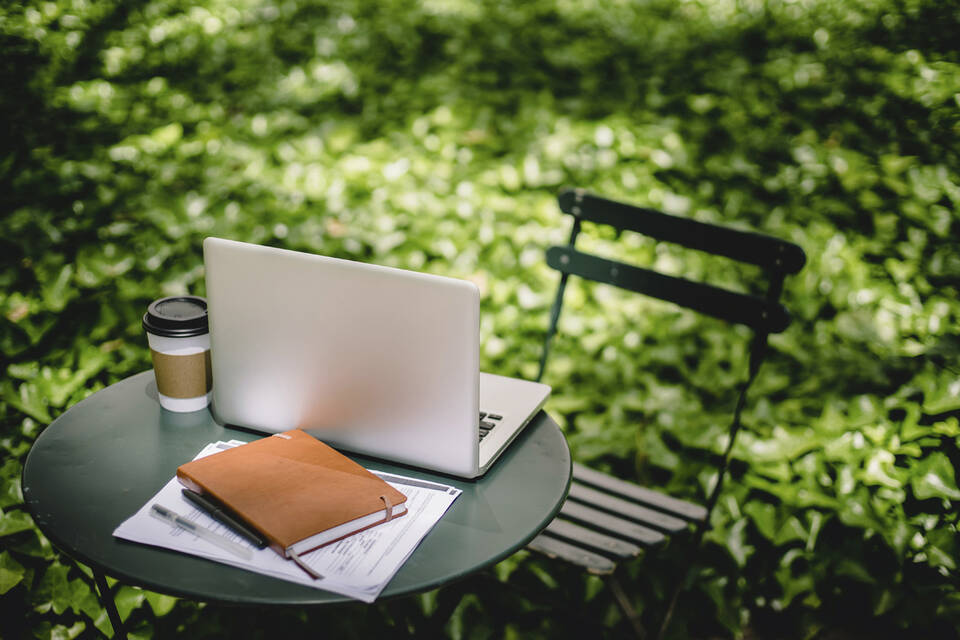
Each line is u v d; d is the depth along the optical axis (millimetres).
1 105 3754
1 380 2408
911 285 3197
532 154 3793
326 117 4215
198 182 3463
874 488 2471
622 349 3100
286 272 1369
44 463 1452
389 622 2242
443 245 3318
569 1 6168
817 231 3439
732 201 3684
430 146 3941
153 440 1537
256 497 1274
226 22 5109
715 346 3066
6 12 4535
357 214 3430
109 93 4066
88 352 2490
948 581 2334
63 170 3279
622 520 1976
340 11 5500
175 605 2139
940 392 2557
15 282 2752
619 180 3740
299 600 1139
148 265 2908
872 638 2402
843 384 2850
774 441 2572
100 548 1234
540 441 1598
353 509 1267
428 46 5223
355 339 1372
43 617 2053
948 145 4086
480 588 2344
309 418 1485
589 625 2234
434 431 1398
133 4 4949
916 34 5379
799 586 2393
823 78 4844
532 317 3172
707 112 4461
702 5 6352
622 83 4844
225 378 1521
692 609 2414
